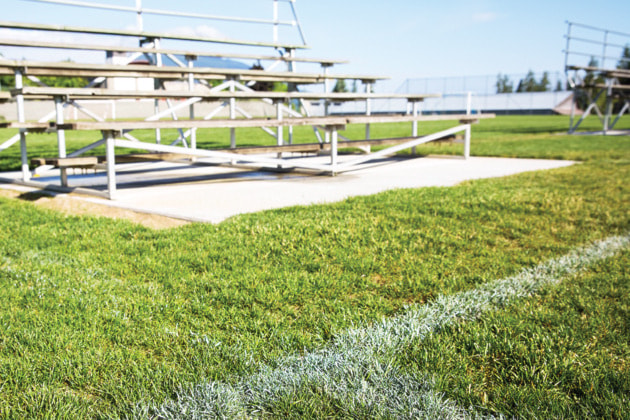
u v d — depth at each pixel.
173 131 15.62
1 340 1.87
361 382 1.59
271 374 1.64
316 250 3.01
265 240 3.14
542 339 1.89
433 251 3.06
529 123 25.61
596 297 2.38
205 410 1.45
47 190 5.18
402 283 2.53
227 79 7.62
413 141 7.39
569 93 39.59
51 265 2.72
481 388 1.60
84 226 3.57
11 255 2.90
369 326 2.03
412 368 1.69
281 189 5.23
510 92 41.44
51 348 1.80
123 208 4.27
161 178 6.16
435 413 1.44
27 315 2.06
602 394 1.55
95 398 1.52
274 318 2.09
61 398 1.49
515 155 8.83
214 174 6.59
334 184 5.61
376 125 23.69
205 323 2.03
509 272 2.75
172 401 1.50
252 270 2.65
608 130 17.52
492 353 1.82
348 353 1.78
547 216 3.96
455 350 1.84
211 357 1.74
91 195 4.79
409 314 2.14
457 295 2.37
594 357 1.78
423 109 40.78
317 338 1.92
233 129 7.43
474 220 3.80
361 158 6.59
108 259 2.84
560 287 2.51
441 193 4.72
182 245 3.09
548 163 7.72
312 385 1.59
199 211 4.05
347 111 36.78
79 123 4.20
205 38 8.01
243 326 2.00
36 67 5.60
